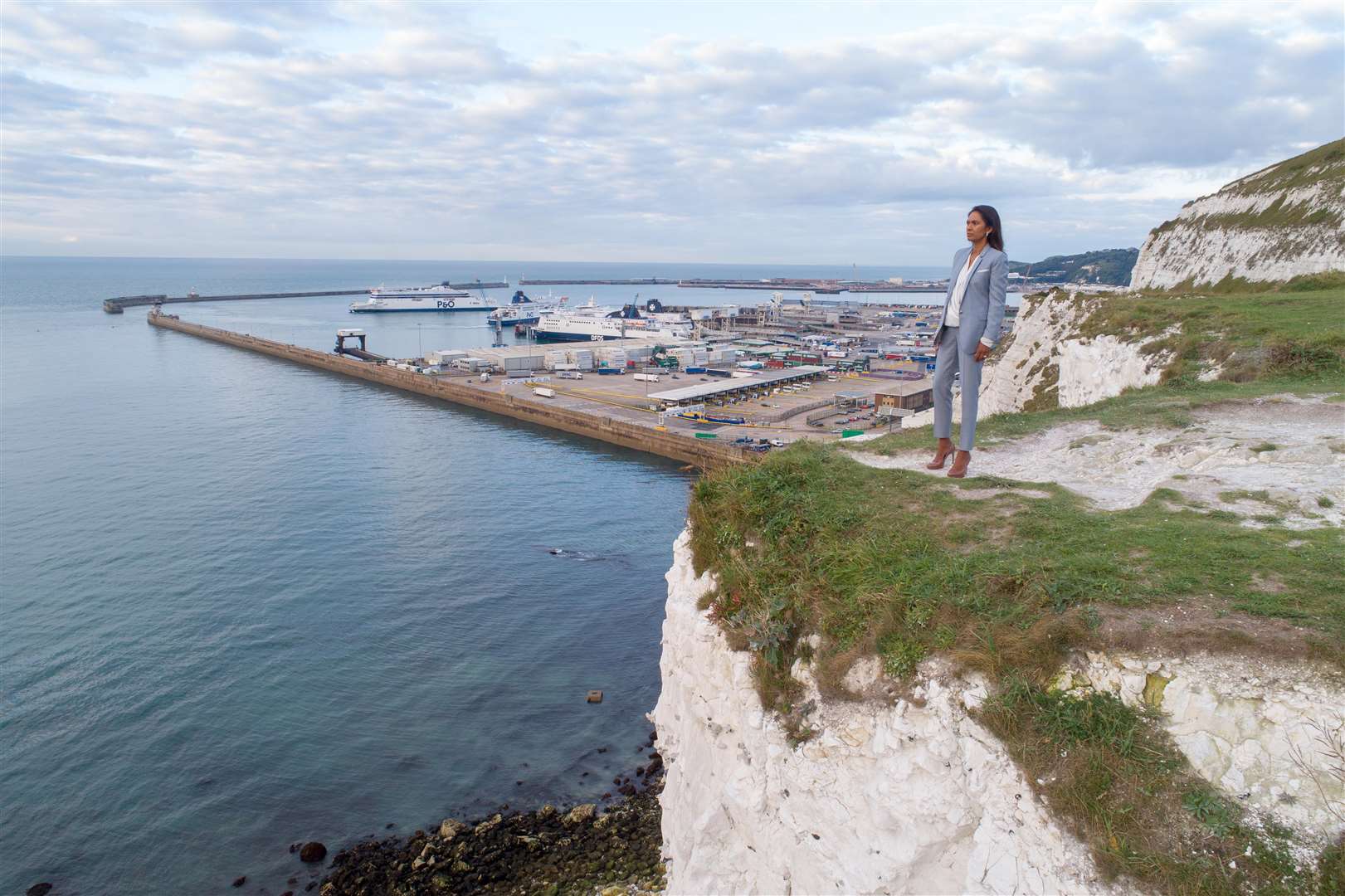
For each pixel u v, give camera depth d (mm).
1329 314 21250
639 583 43562
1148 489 10156
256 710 29859
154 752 27172
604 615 39219
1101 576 7445
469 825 23656
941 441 11156
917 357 167250
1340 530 7887
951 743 7074
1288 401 13539
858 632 8312
